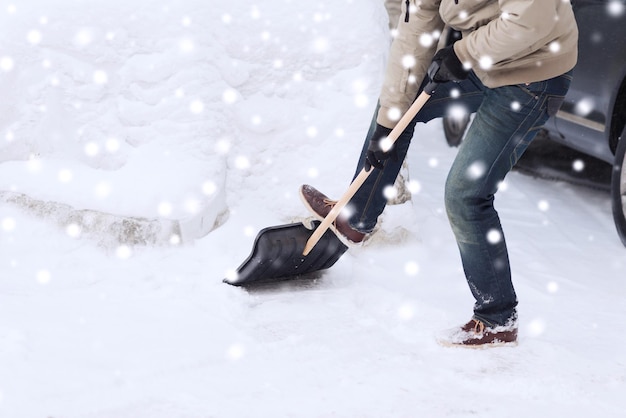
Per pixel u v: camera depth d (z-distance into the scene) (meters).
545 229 4.91
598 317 3.61
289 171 4.31
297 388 2.71
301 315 3.38
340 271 3.94
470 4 2.87
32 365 2.69
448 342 3.12
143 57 4.17
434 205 4.98
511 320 3.13
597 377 2.91
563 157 6.84
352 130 4.33
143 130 4.14
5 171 4.15
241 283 3.64
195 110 3.65
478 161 2.98
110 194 3.97
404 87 3.13
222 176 4.14
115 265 3.76
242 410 2.52
